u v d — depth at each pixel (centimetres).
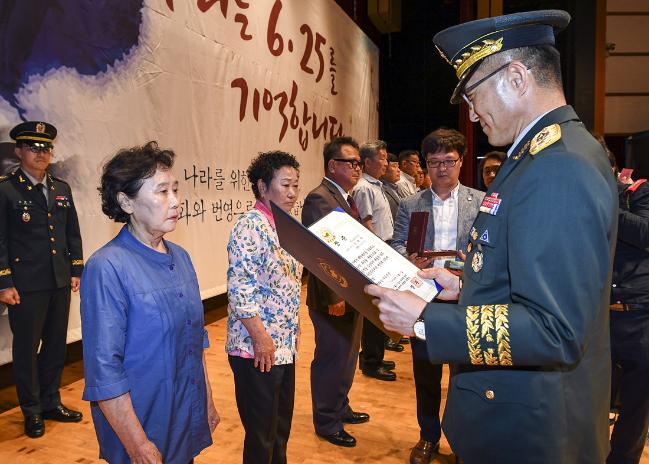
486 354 85
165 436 114
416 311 92
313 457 222
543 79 95
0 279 229
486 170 306
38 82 263
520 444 94
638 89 917
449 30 101
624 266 183
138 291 112
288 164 168
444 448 228
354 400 282
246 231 161
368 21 895
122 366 109
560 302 80
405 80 1005
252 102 460
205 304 501
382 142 353
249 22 450
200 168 388
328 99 648
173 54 356
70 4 278
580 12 890
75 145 284
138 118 326
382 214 347
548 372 92
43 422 242
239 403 167
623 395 187
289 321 168
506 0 927
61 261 256
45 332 254
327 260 108
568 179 82
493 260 94
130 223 120
